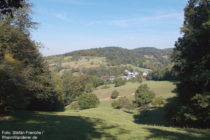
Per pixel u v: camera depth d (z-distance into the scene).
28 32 23.12
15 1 4.43
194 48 21.30
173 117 23.44
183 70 22.34
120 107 65.38
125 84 113.56
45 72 26.66
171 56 24.81
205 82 19.20
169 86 88.19
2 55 17.27
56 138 8.08
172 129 12.15
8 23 19.64
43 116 16.75
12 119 14.01
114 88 107.44
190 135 9.73
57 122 12.85
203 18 21.05
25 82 17.31
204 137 9.29
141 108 59.75
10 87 14.55
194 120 20.78
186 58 21.72
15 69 16.72
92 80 121.94
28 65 21.17
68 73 127.69
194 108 20.66
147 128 11.78
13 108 16.06
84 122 13.32
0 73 14.23
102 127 11.20
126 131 10.02
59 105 46.78
